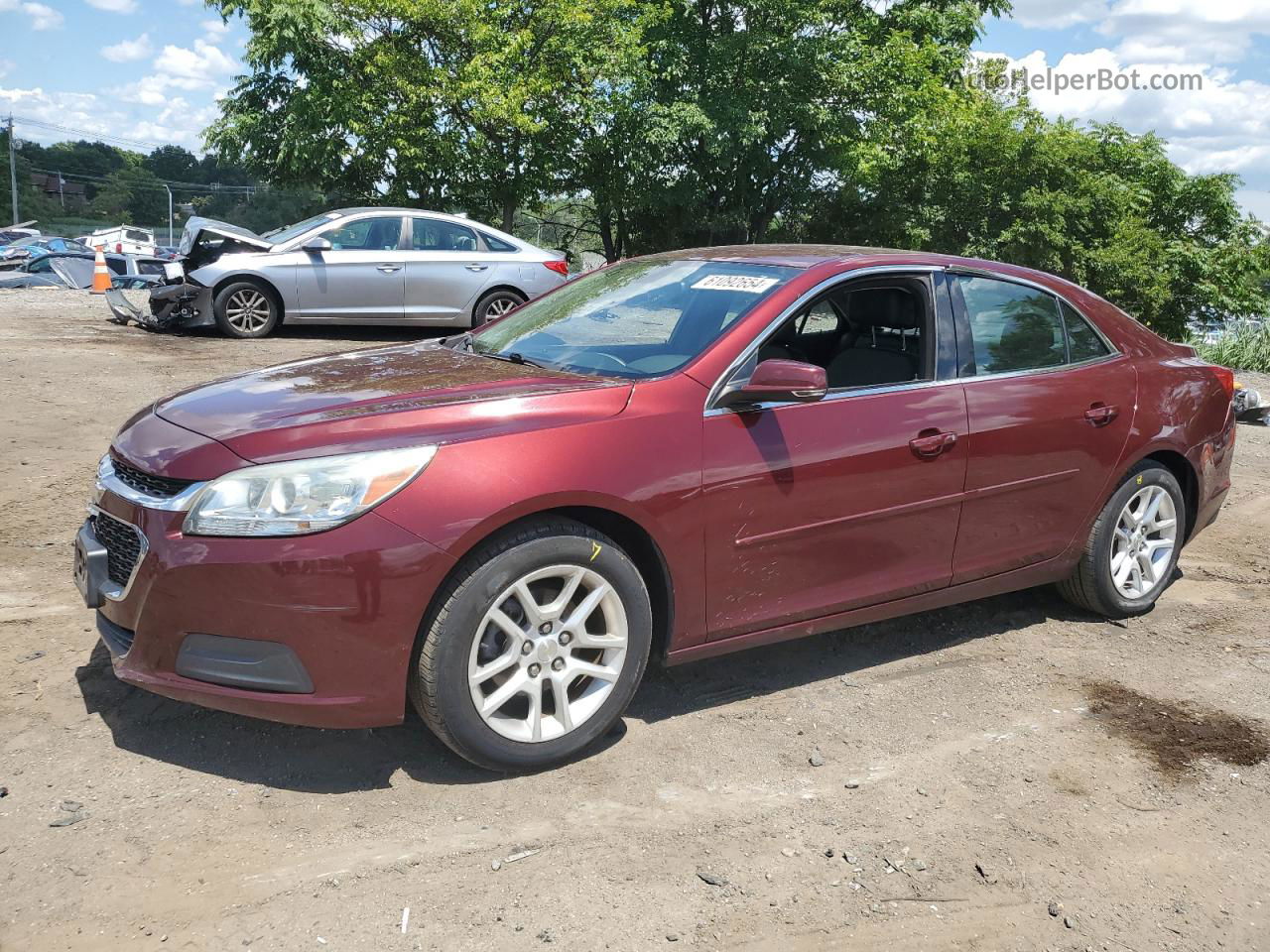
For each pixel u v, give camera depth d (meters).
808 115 24.47
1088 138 23.88
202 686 2.84
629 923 2.47
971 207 24.20
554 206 27.80
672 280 4.06
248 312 11.98
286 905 2.47
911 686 3.88
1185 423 4.64
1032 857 2.83
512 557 2.94
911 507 3.77
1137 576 4.66
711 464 3.29
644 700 3.65
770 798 3.05
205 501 2.81
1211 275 24.44
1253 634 4.57
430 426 2.99
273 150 23.30
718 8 25.06
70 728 3.21
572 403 3.18
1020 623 4.59
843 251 4.11
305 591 2.75
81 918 2.38
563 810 2.94
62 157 163.38
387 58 21.62
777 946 2.43
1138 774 3.30
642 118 23.61
